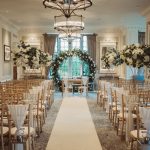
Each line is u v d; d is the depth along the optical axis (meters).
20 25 15.34
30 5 10.00
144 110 4.39
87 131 6.86
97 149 5.44
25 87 8.07
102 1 9.32
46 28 16.42
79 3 7.51
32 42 16.80
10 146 4.75
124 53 8.05
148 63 7.96
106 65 10.93
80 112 9.48
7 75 13.78
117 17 12.65
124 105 6.02
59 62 15.75
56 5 7.54
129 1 9.34
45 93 9.04
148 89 7.21
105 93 9.87
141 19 13.21
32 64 9.73
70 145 5.69
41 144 5.75
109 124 7.62
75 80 14.65
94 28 16.41
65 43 17.05
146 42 11.56
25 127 5.21
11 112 4.61
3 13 11.68
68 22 10.26
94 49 16.75
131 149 5.18
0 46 12.30
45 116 8.43
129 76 14.63
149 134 4.47
